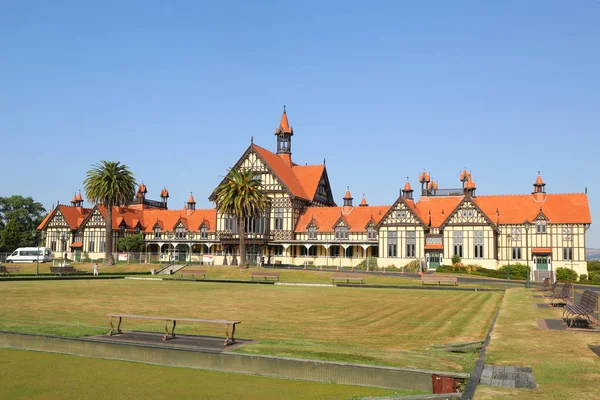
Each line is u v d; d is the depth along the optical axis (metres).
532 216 74.38
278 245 86.50
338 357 14.77
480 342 17.69
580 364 13.91
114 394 12.97
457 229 75.69
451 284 51.81
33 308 28.39
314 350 15.79
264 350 15.83
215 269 71.62
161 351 16.03
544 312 25.83
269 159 89.38
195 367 15.52
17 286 45.88
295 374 14.30
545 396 11.12
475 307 30.64
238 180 73.00
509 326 20.89
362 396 12.47
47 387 13.59
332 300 35.12
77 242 100.94
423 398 11.57
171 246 97.56
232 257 86.88
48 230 103.19
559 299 33.47
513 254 74.50
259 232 85.62
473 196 81.62
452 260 74.69
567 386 11.84
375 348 17.55
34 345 18.06
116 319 24.16
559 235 72.69
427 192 85.56
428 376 12.91
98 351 17.02
